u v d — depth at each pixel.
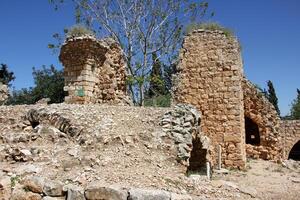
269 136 18.77
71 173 7.04
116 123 10.04
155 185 6.79
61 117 9.79
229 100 15.47
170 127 9.82
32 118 10.51
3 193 6.30
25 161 7.62
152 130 9.70
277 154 18.56
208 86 15.84
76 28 17.89
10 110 11.63
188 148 9.08
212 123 15.55
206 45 16.14
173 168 8.24
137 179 6.95
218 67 15.81
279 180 12.46
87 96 17.12
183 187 7.11
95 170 7.20
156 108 12.05
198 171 12.94
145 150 8.70
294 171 15.44
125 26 25.94
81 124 9.50
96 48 17.52
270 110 19.02
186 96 16.02
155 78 26.73
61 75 37.47
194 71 16.11
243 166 14.85
